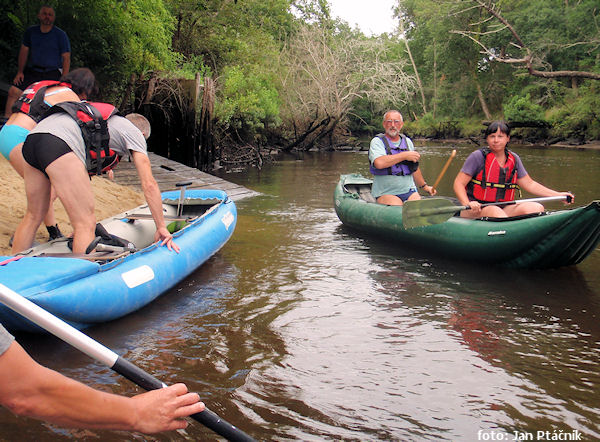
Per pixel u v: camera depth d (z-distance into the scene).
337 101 25.27
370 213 6.26
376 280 4.68
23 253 3.60
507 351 3.27
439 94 42.53
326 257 5.44
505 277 4.79
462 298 4.22
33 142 3.66
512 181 5.37
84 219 3.74
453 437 2.37
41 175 3.78
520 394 2.76
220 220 5.33
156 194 4.13
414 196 6.19
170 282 4.12
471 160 5.36
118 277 3.58
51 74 6.00
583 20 28.50
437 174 13.88
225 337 3.41
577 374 2.98
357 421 2.48
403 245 5.92
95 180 7.77
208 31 20.59
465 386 2.83
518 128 29.78
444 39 38.19
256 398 2.66
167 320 3.68
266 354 3.17
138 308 3.79
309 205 8.73
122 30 11.96
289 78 25.55
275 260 5.30
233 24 21.45
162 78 14.36
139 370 1.61
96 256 3.67
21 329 3.20
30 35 5.91
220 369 2.96
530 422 2.50
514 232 4.76
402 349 3.28
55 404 1.36
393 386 2.82
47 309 3.06
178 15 19.25
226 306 3.98
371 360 3.12
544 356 3.20
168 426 1.52
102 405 1.42
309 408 2.58
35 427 2.32
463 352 3.25
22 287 2.99
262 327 3.59
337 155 21.66
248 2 22.70
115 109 3.97
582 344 3.38
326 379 2.88
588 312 3.93
